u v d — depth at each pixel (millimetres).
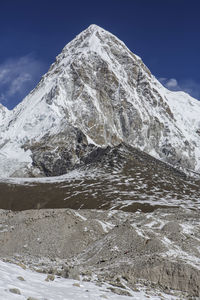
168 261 27453
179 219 58438
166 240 34500
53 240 41469
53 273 19359
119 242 34656
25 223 44656
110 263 30703
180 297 21672
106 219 65750
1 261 17344
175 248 32688
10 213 53156
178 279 25938
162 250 31000
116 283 19922
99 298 13992
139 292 19359
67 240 41344
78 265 32562
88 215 69812
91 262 32844
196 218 58781
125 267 27859
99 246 36281
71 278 18891
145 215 67938
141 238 33906
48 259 36250
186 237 36812
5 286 11594
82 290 15227
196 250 33062
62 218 45344
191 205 115625
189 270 26266
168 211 82188
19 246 40656
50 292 13000
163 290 23141
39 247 40125
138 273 26844
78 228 43875
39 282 14711
